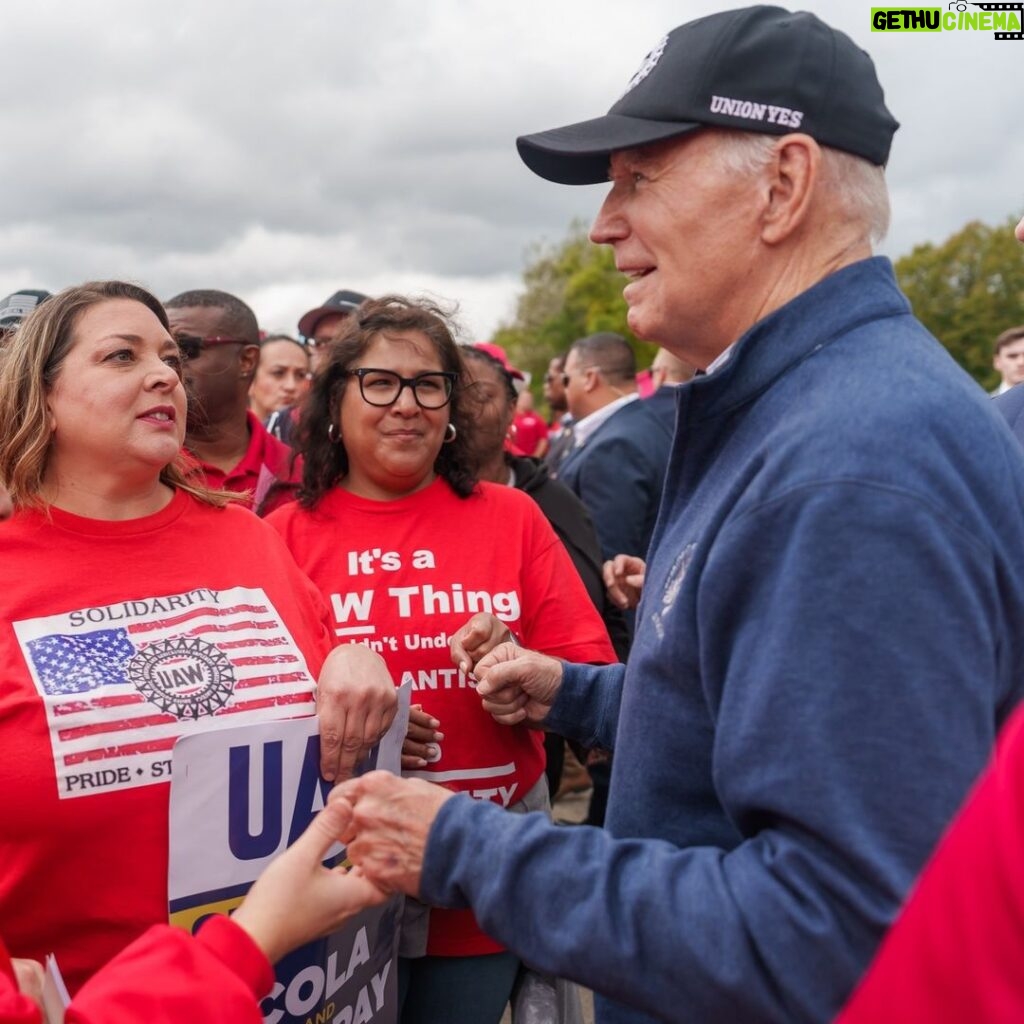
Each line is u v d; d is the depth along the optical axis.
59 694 1.51
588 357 5.99
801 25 1.25
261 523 1.94
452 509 2.40
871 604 1.00
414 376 2.30
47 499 1.68
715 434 1.29
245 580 1.79
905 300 1.27
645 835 1.27
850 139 1.25
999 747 0.76
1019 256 53.31
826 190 1.25
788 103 1.23
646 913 1.07
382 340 2.32
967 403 1.12
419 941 2.09
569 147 1.29
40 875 1.50
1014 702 1.12
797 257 1.26
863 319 1.21
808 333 1.22
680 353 1.41
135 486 1.72
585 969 1.10
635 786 1.28
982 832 0.73
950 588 1.00
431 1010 2.13
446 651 2.25
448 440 2.43
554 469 6.39
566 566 2.46
